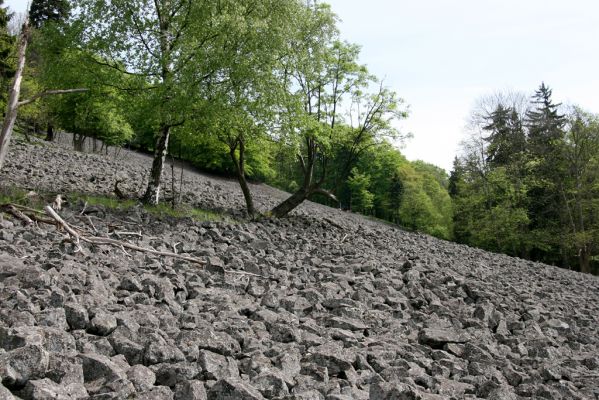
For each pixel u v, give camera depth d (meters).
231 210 25.53
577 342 9.82
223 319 6.68
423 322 8.79
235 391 4.13
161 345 4.93
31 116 40.03
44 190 18.72
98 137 47.47
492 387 5.78
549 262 54.72
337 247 17.89
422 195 64.44
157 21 18.94
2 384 3.62
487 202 53.66
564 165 48.06
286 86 22.50
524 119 55.53
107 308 6.08
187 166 57.41
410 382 5.46
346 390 4.89
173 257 10.65
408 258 18.59
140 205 18.14
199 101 17.80
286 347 5.96
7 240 9.25
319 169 73.25
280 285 9.81
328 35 23.62
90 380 4.12
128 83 18.61
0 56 35.28
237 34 17.75
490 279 16.69
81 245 9.63
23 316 4.96
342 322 7.60
